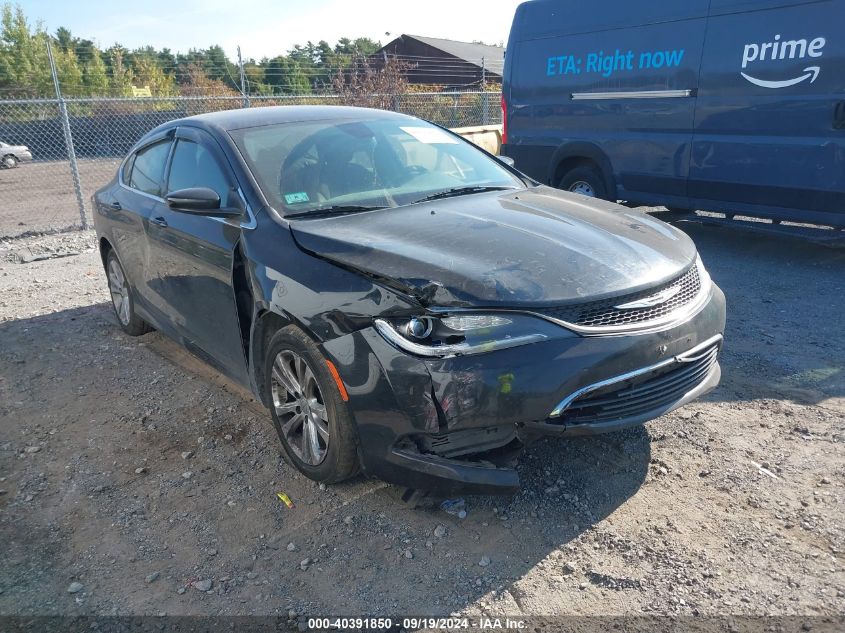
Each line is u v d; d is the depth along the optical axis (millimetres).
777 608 2482
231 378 4043
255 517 3162
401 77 21656
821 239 6559
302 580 2752
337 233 3307
